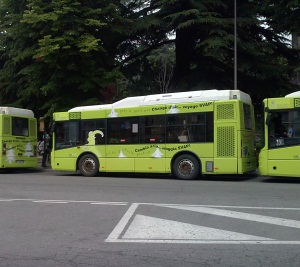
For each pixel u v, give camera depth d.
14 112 20.50
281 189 12.55
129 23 23.73
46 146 23.56
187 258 5.64
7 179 16.42
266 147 14.70
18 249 6.18
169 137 16.11
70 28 21.22
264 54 23.91
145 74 26.86
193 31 24.23
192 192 11.90
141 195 11.34
